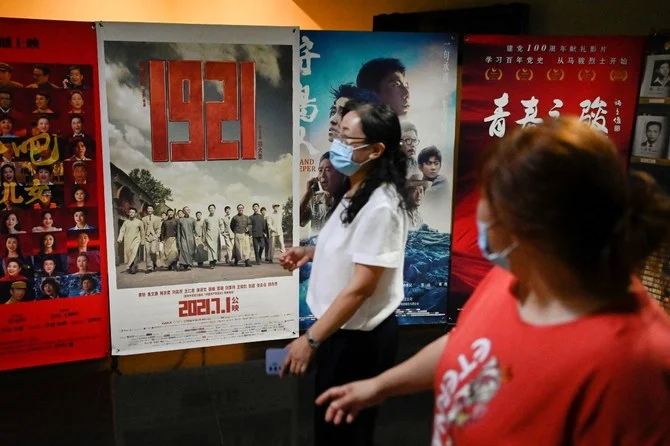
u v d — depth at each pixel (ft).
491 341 2.74
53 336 9.39
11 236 8.84
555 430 2.34
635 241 2.20
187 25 8.89
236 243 9.80
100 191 9.10
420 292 10.82
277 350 6.47
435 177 10.39
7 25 8.23
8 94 8.42
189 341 9.94
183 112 9.15
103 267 9.40
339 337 5.65
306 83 9.69
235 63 9.20
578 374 2.27
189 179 9.40
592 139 2.31
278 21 14.67
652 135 9.77
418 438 8.09
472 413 2.68
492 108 10.12
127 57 8.78
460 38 10.12
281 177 9.78
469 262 10.73
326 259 5.67
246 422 8.42
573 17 11.44
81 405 8.79
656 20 10.06
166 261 9.55
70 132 8.79
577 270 2.34
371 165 5.53
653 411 2.12
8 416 8.45
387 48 9.80
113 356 9.96
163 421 8.41
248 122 9.45
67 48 8.53
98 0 13.89
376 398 3.76
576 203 2.22
